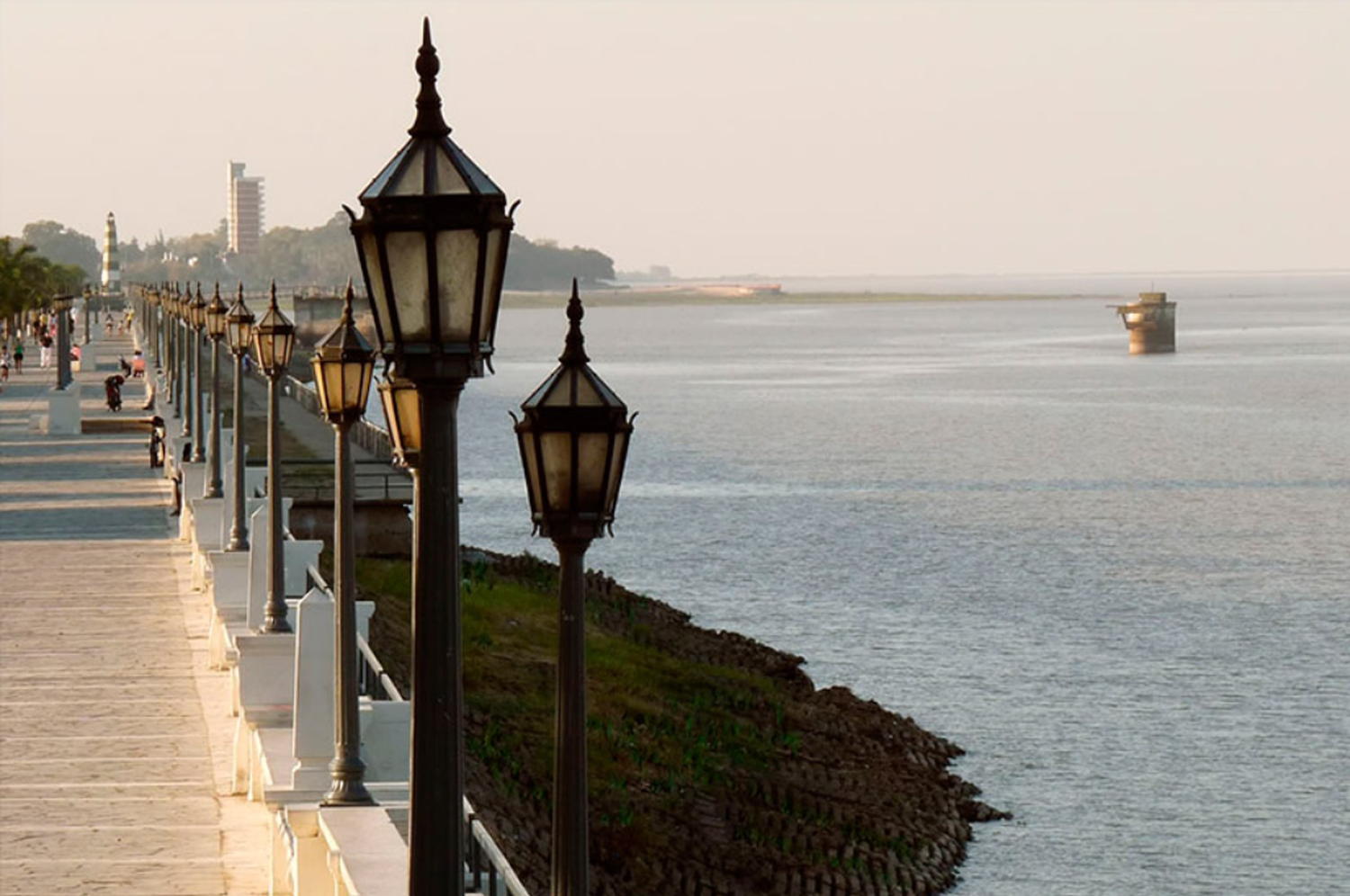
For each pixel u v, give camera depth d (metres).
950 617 109.81
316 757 30.66
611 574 124.56
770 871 59.03
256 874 31.83
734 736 72.19
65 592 62.91
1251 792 72.06
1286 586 124.00
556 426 18.70
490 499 171.12
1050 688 89.81
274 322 41.22
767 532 147.88
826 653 98.12
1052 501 174.12
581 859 19.33
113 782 38.19
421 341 15.80
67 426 130.00
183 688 47.53
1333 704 86.88
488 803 55.38
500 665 72.88
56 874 31.69
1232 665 96.06
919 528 152.12
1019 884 61.81
